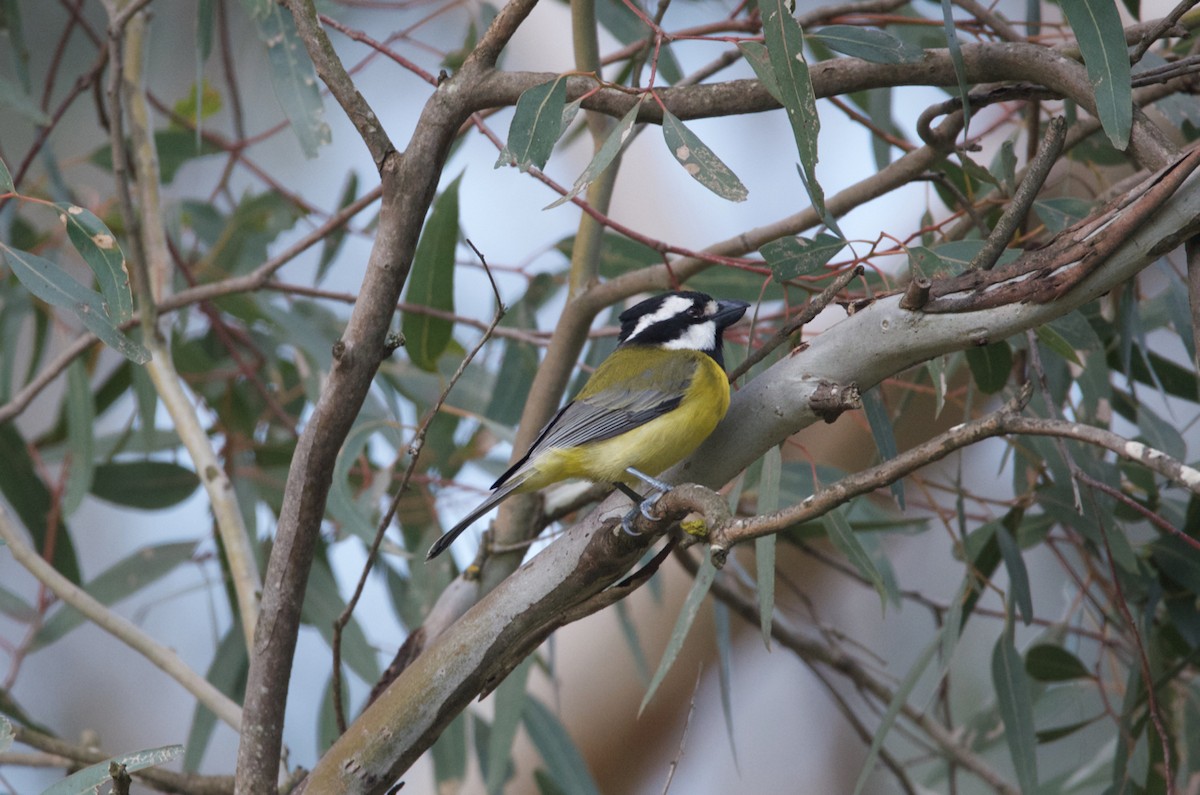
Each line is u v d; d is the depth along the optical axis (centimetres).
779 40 602
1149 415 1000
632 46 1073
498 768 994
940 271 692
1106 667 1203
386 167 587
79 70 1686
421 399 1234
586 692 1573
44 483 1160
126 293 647
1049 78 693
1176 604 962
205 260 1253
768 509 759
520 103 604
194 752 1067
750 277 1073
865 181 875
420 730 653
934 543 1666
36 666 1702
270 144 1792
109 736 1706
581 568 639
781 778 1599
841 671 1184
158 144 1248
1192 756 1002
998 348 888
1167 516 962
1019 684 890
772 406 659
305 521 607
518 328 1166
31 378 1284
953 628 886
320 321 1305
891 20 950
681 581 1573
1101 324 966
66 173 1664
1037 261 577
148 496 1173
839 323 650
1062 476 920
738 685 1638
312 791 652
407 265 591
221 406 1230
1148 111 1087
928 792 1346
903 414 1392
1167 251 554
